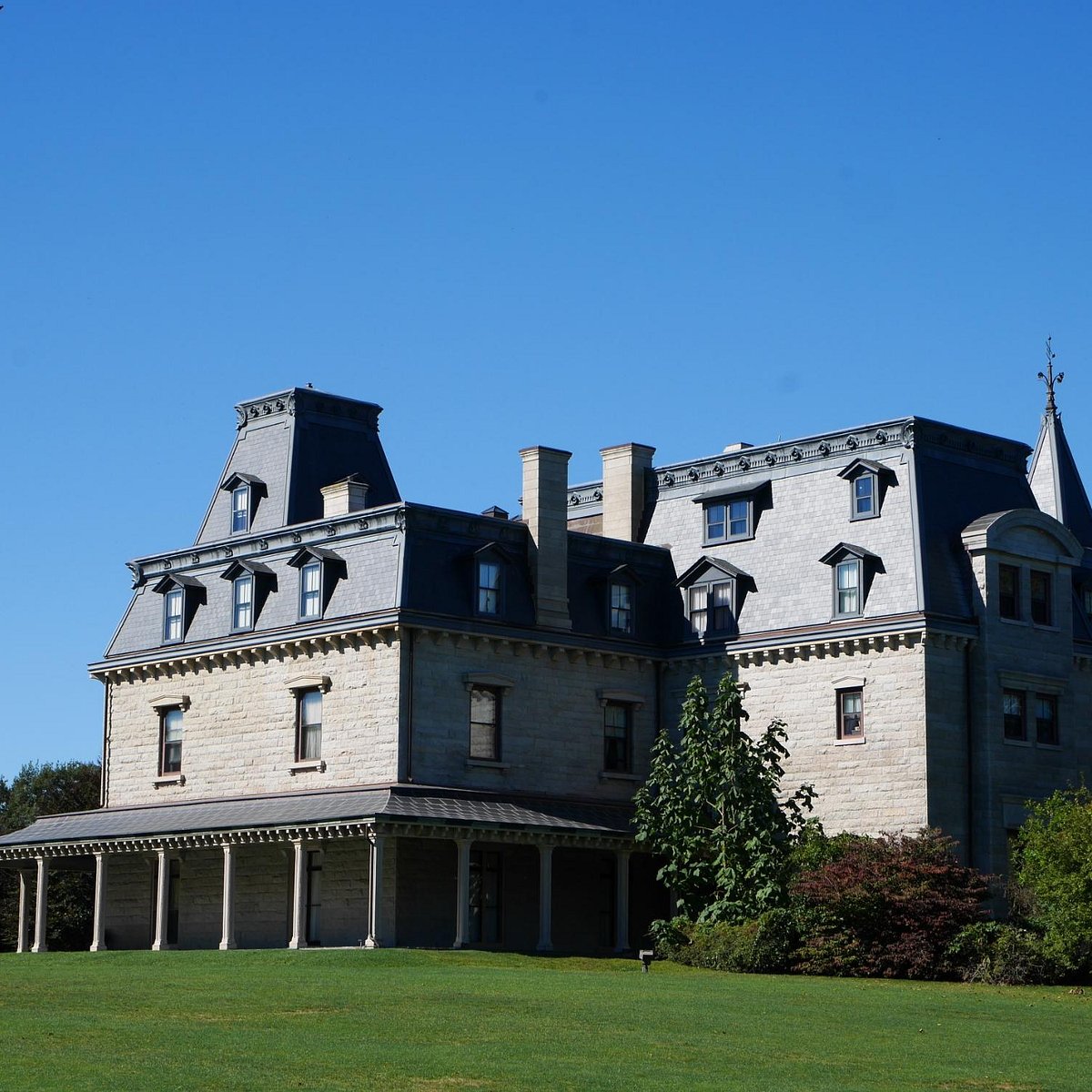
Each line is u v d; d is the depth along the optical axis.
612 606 70.56
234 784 69.06
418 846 63.56
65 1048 33.16
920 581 64.31
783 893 58.12
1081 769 67.94
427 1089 30.12
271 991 43.44
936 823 63.03
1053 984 53.81
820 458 69.19
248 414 77.19
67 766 101.00
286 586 68.81
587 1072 32.41
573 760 68.38
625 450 75.56
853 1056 36.06
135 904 72.12
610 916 68.69
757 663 68.38
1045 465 77.06
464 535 66.88
